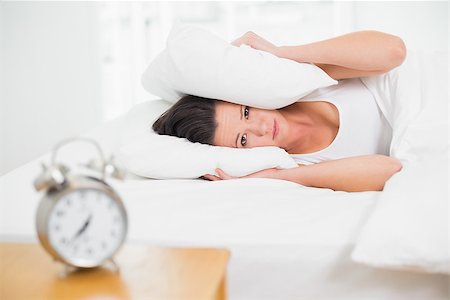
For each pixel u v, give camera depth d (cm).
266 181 177
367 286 135
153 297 104
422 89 193
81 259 112
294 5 411
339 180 178
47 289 108
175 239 141
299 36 414
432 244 127
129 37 416
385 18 401
